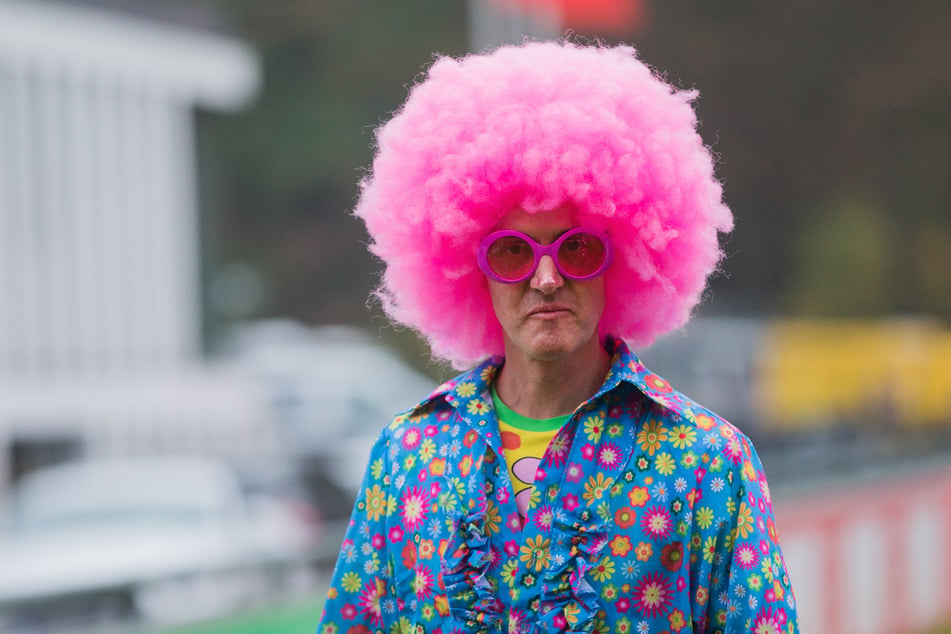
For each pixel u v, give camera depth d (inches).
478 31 1188.5
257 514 827.4
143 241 1434.5
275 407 1540.4
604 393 196.1
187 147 1502.2
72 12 1310.3
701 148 214.1
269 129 3267.7
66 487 836.6
